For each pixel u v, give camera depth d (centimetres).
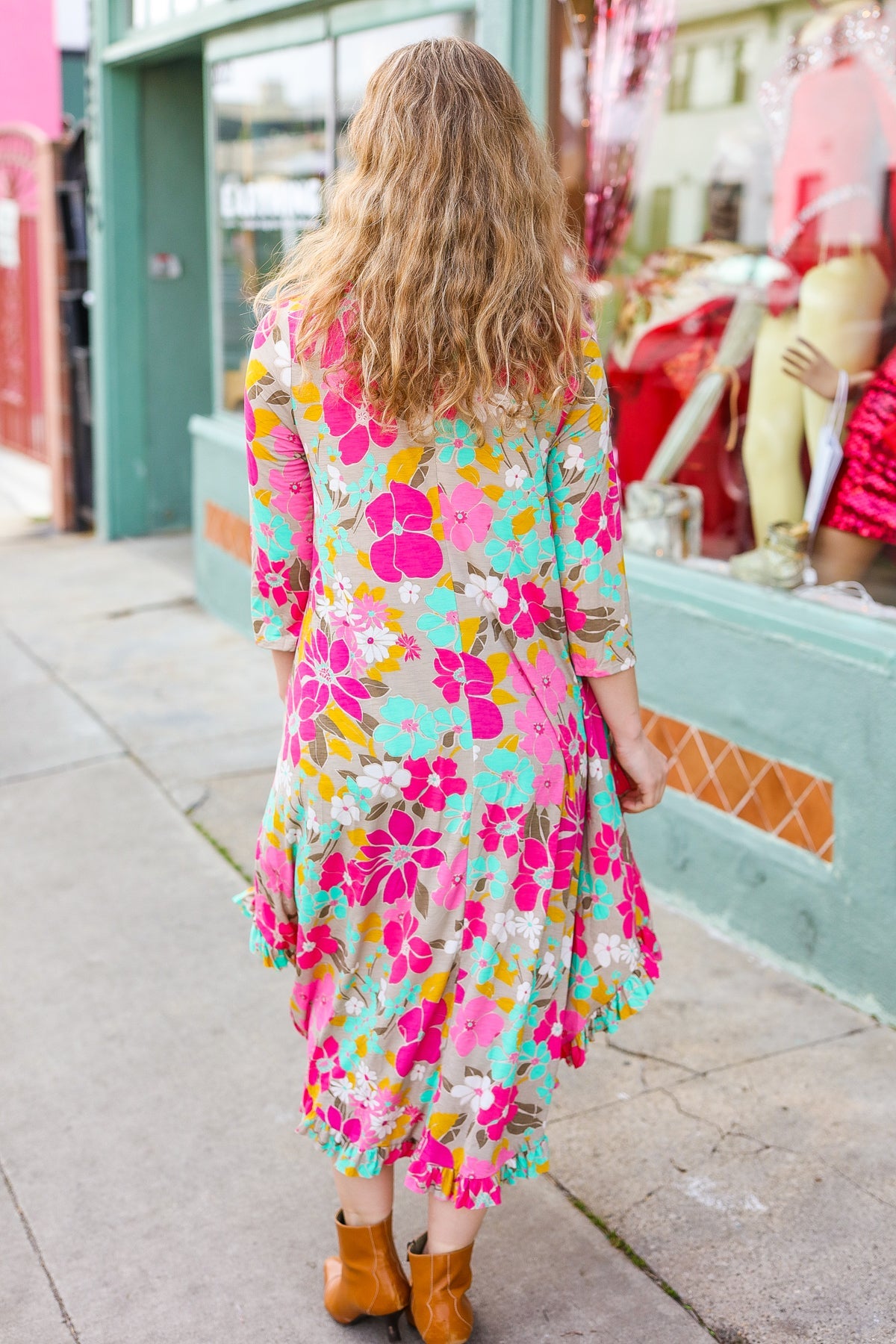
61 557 743
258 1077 265
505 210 151
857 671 270
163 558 735
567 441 164
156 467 786
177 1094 259
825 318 304
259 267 560
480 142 151
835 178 301
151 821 390
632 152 344
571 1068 262
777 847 298
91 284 763
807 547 307
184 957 312
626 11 338
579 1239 216
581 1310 200
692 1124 244
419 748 162
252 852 368
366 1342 196
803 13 302
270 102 534
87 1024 284
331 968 177
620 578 171
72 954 314
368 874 168
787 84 308
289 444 164
